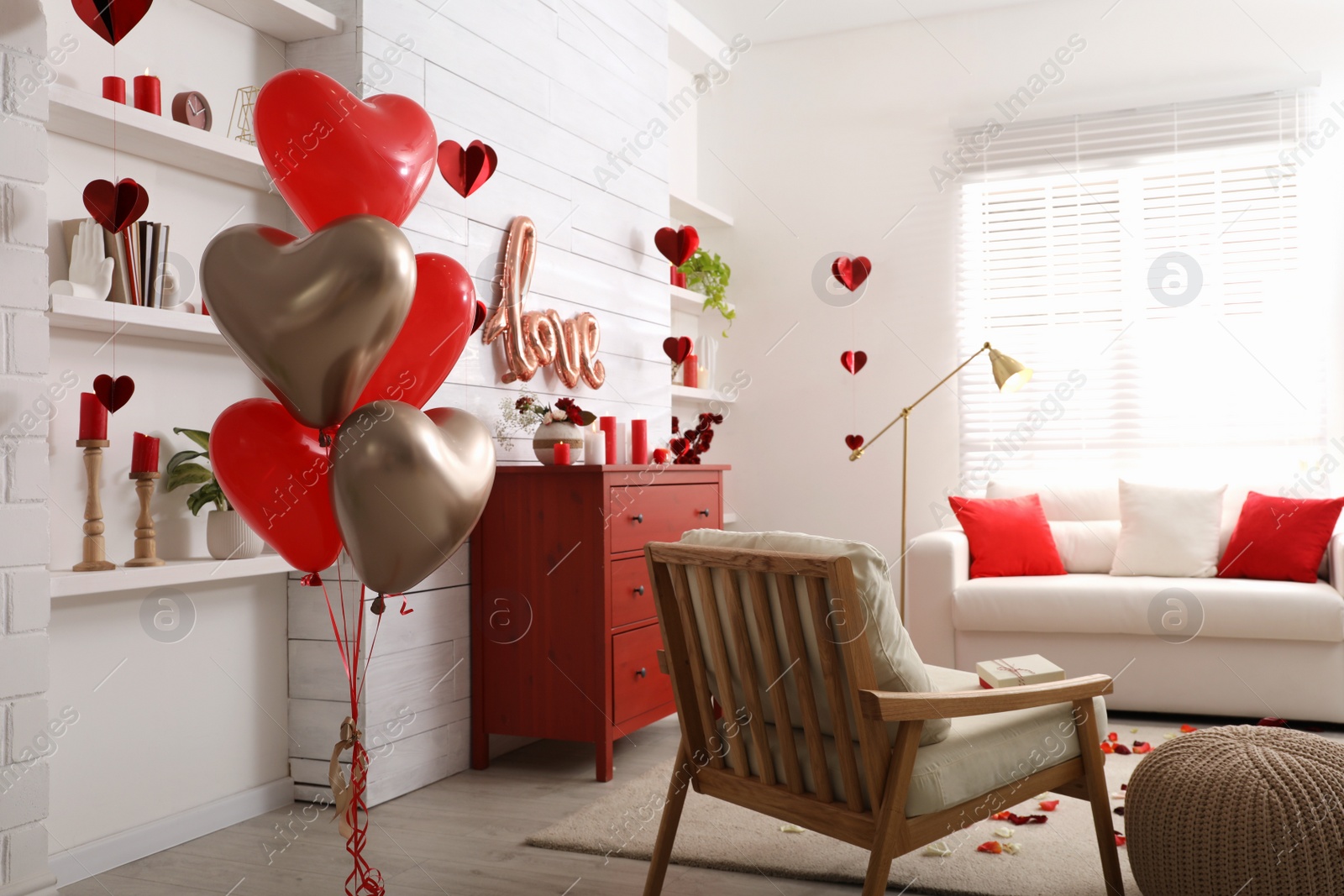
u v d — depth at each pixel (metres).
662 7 4.19
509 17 3.15
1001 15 4.60
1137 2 4.40
